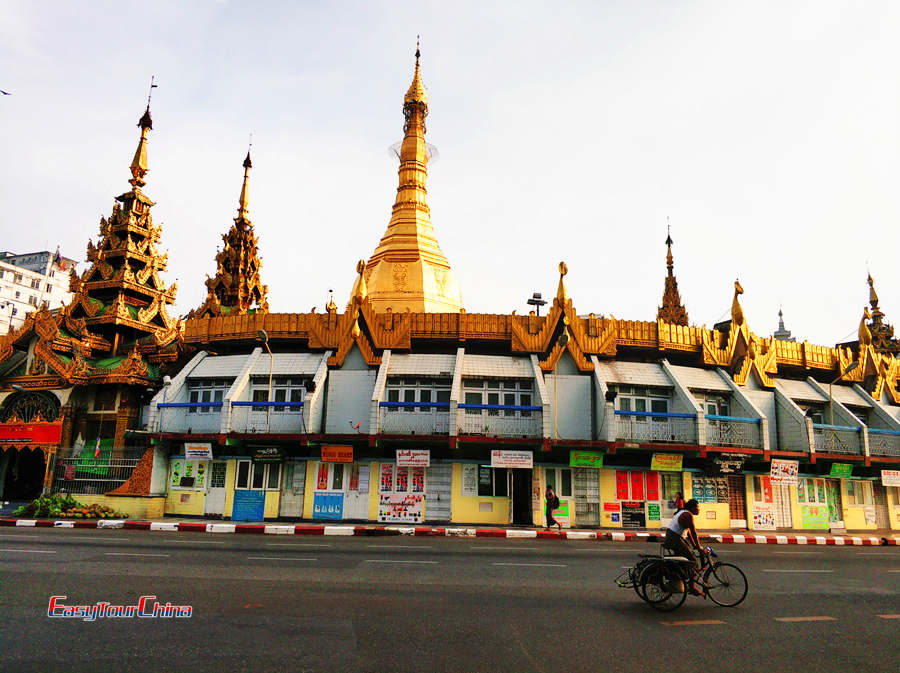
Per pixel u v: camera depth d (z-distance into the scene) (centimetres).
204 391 2898
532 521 2620
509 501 2605
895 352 4481
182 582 1118
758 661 748
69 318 3488
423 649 754
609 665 717
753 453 2645
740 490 2806
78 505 2608
